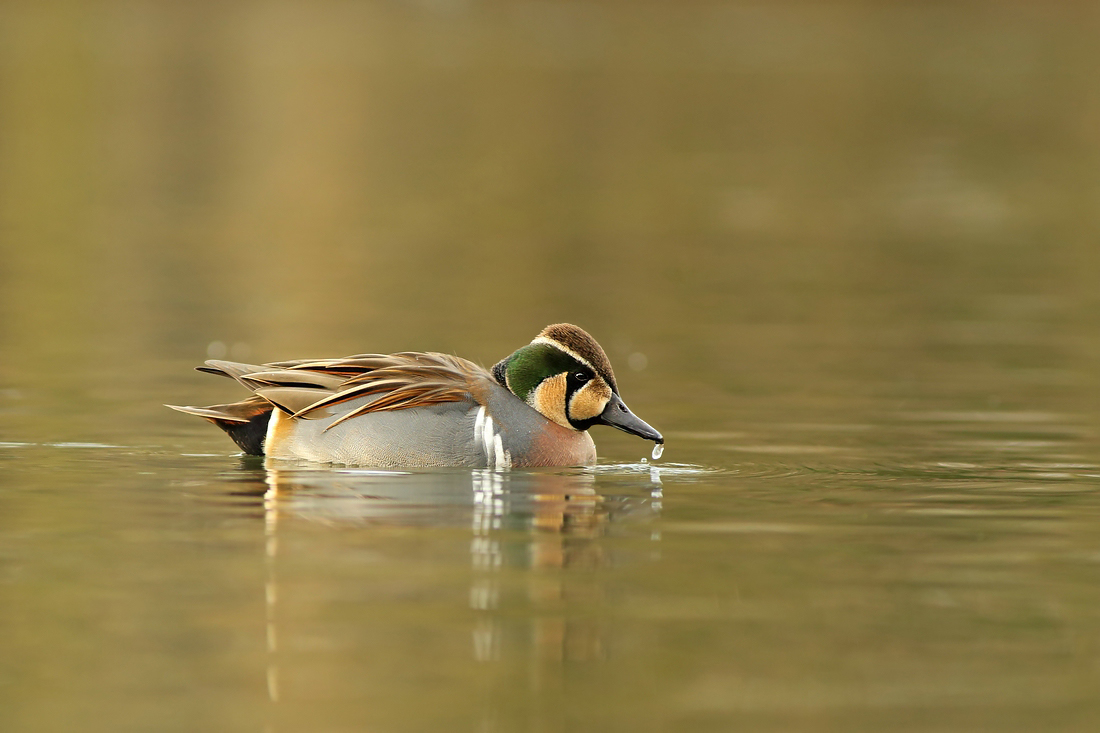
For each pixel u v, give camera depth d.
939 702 7.03
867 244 29.67
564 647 7.66
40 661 7.38
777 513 10.65
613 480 11.85
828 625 8.06
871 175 40.22
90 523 10.02
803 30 81.31
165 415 14.77
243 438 12.62
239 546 9.46
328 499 10.84
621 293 24.12
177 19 79.12
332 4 90.00
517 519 10.34
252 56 67.50
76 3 80.94
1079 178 39.56
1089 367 18.12
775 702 7.00
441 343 19.72
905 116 53.09
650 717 6.80
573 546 9.60
